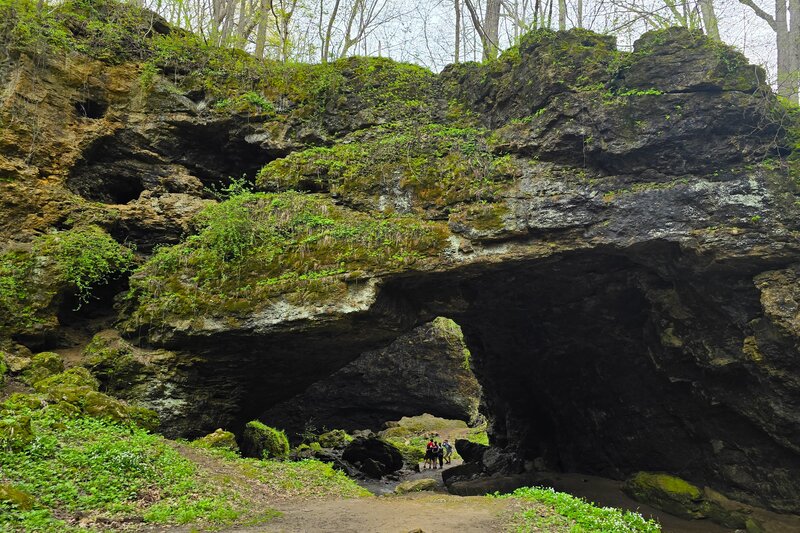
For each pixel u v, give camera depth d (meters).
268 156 17.27
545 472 21.20
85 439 9.56
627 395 17.58
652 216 12.45
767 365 12.16
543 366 20.41
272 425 28.22
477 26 17.81
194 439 13.88
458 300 15.12
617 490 16.70
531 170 13.53
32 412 9.87
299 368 15.81
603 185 12.98
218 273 13.84
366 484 21.42
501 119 15.16
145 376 13.27
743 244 11.76
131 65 17.05
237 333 13.44
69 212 14.91
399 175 14.37
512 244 13.21
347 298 13.08
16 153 14.68
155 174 16.83
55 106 15.59
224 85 17.38
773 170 12.09
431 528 8.59
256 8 23.02
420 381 30.38
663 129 12.70
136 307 14.09
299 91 17.33
